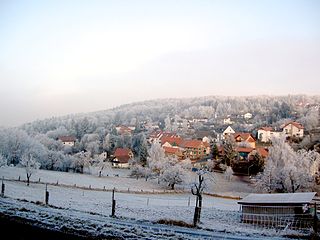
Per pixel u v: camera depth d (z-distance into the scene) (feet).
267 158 340.18
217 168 421.59
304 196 152.56
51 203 153.48
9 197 144.36
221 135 645.92
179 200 238.48
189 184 322.75
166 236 85.76
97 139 628.69
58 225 88.12
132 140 600.80
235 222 140.67
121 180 357.41
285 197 152.97
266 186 292.20
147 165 424.87
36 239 74.84
